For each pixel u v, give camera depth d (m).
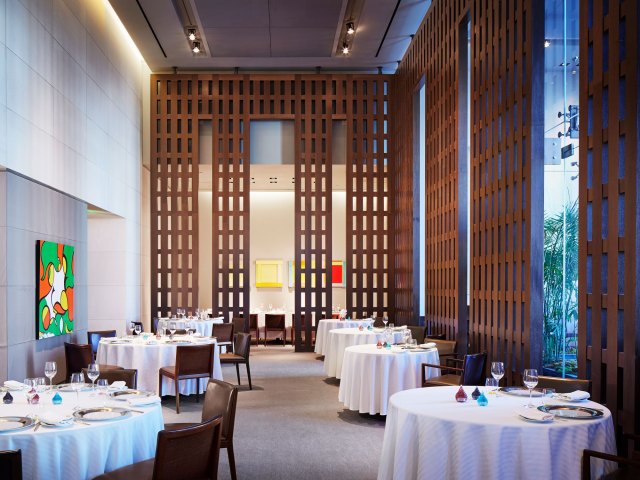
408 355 6.70
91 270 11.83
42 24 7.83
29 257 7.50
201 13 10.24
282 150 13.16
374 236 13.68
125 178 11.84
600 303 4.82
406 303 11.78
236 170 12.98
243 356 8.53
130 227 12.21
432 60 10.12
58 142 8.38
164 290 12.86
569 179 7.47
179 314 12.03
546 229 7.77
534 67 6.26
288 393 8.20
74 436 3.39
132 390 4.44
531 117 6.25
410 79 11.67
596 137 4.89
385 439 4.10
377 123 13.12
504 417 3.66
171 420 6.61
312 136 13.17
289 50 12.06
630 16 4.49
